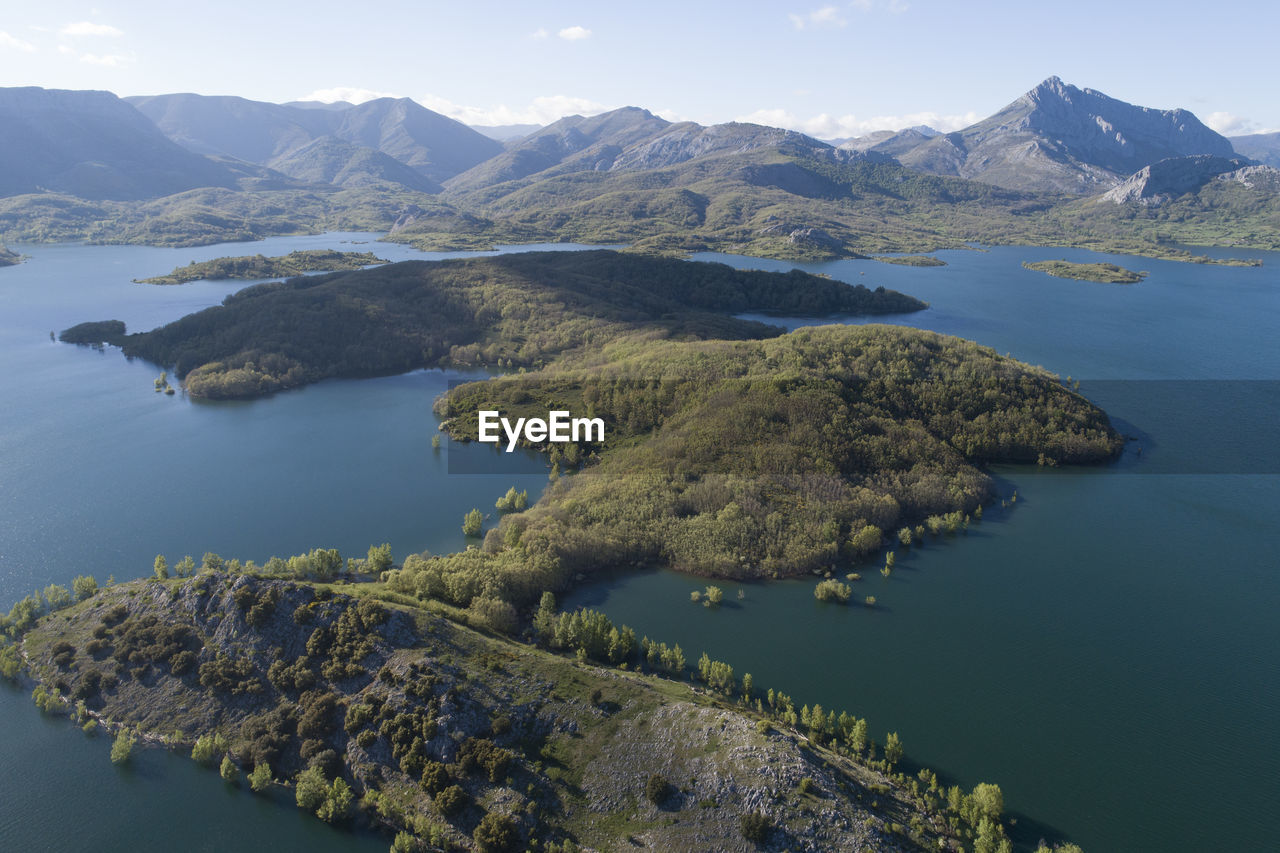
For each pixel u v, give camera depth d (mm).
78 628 147000
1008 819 110312
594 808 108312
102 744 125375
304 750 119375
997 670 145375
